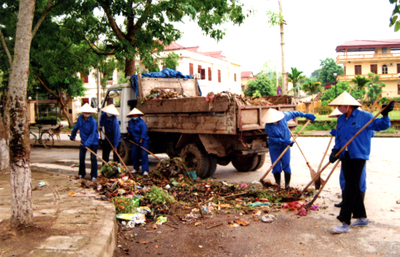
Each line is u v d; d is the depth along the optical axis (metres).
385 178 7.72
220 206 5.82
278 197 6.21
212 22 13.88
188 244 4.30
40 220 4.29
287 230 4.70
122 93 10.41
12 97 3.89
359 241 4.25
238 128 7.25
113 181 6.87
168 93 9.65
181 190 6.69
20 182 3.97
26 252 3.32
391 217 5.08
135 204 5.52
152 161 11.31
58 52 14.63
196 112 8.11
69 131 26.31
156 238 4.51
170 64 15.88
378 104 28.48
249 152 7.71
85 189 6.25
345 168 4.66
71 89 28.14
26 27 3.91
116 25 13.38
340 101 4.66
